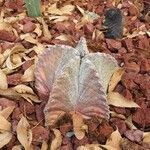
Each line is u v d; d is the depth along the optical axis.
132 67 0.32
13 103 0.29
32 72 0.30
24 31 0.35
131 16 0.40
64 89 0.27
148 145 0.28
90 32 0.36
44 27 0.36
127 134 0.28
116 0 0.41
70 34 0.36
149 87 0.30
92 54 0.28
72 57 0.28
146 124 0.29
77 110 0.28
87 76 0.27
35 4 0.37
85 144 0.27
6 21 0.37
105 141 0.28
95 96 0.27
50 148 0.27
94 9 0.40
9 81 0.30
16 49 0.33
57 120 0.28
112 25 0.36
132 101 0.29
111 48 0.34
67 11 0.39
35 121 0.28
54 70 0.28
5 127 0.28
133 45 0.35
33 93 0.29
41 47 0.33
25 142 0.27
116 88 0.30
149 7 0.41
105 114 0.28
